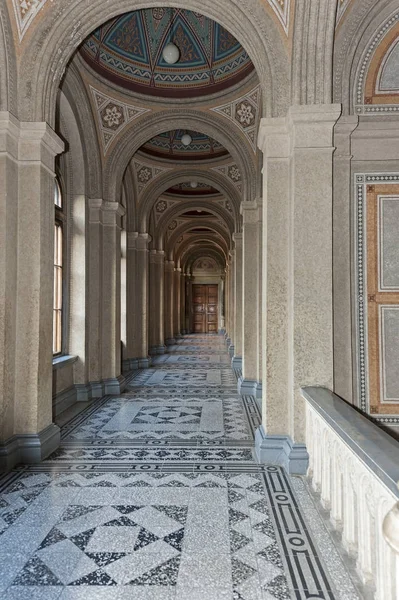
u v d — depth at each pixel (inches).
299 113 160.9
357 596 90.6
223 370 438.9
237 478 154.3
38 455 171.6
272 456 167.9
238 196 442.6
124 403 282.4
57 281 272.4
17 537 114.4
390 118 178.7
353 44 177.3
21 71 172.9
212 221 709.9
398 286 178.9
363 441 91.2
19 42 171.9
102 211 306.3
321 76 161.8
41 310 176.6
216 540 112.8
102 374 313.9
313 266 161.3
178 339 830.5
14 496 139.9
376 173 180.4
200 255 1021.8
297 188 161.8
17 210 174.2
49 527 119.8
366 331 179.6
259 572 99.0
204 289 1056.8
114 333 314.3
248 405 279.0
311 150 161.5
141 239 461.4
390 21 175.5
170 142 435.8
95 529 118.6
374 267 179.8
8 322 167.2
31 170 174.9
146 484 149.6
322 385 159.5
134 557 105.0
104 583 95.0
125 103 299.9
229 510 129.6
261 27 168.4
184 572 99.0
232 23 178.9
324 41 160.2
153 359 532.7
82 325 287.6
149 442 198.2
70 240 287.1
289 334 167.5
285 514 126.9
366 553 91.2
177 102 307.9
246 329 319.0
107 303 313.7
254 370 318.0
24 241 174.6
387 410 177.9
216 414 254.2
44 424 181.6
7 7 165.8
